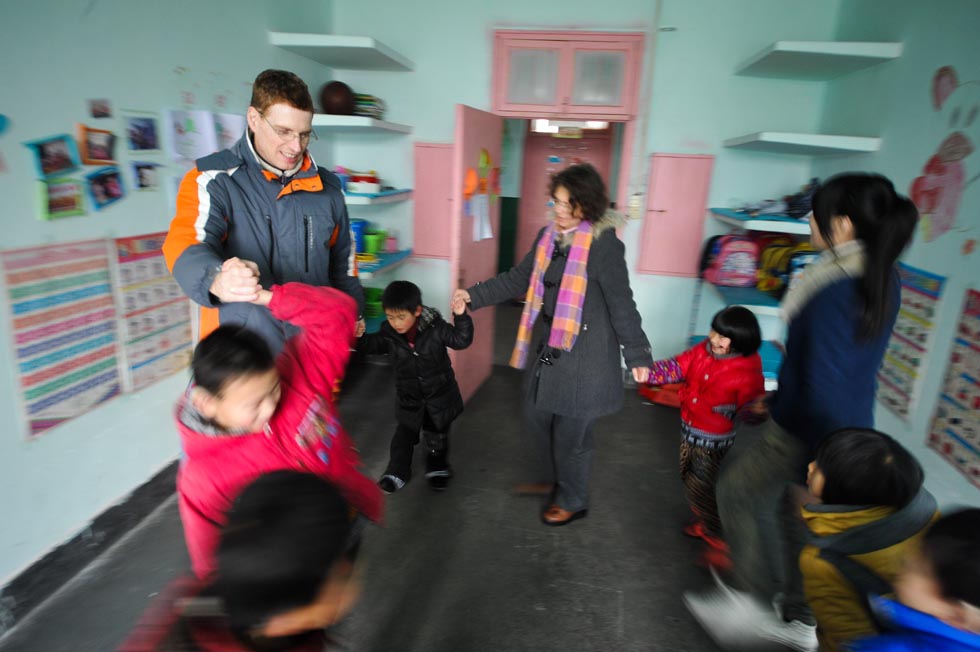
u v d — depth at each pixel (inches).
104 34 68.9
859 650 31.5
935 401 74.2
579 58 130.5
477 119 108.8
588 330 72.6
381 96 139.9
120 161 73.1
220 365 33.3
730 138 129.3
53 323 65.3
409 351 85.4
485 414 122.3
